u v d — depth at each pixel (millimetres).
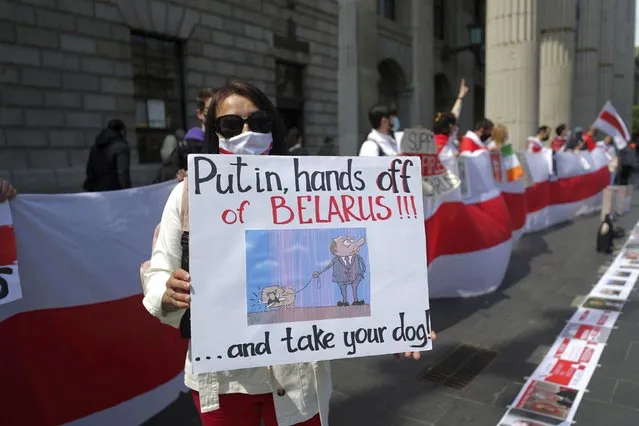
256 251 1398
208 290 1348
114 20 8844
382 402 2920
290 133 7668
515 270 5785
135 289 2590
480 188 5117
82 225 2387
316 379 1549
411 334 1486
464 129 25453
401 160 1539
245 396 1484
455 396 2961
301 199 1455
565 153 9180
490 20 9547
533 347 3615
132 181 9086
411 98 20484
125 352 2549
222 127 1552
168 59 10242
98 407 2439
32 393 2195
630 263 5965
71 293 2334
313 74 14406
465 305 4598
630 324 3973
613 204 6613
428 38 20812
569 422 2625
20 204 2164
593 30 18938
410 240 1522
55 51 8016
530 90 9305
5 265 2033
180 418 2748
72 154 8336
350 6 15445
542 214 8477
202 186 1378
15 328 2139
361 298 1465
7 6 7371
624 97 25234
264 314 1391
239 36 11602
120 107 9047
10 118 7512
